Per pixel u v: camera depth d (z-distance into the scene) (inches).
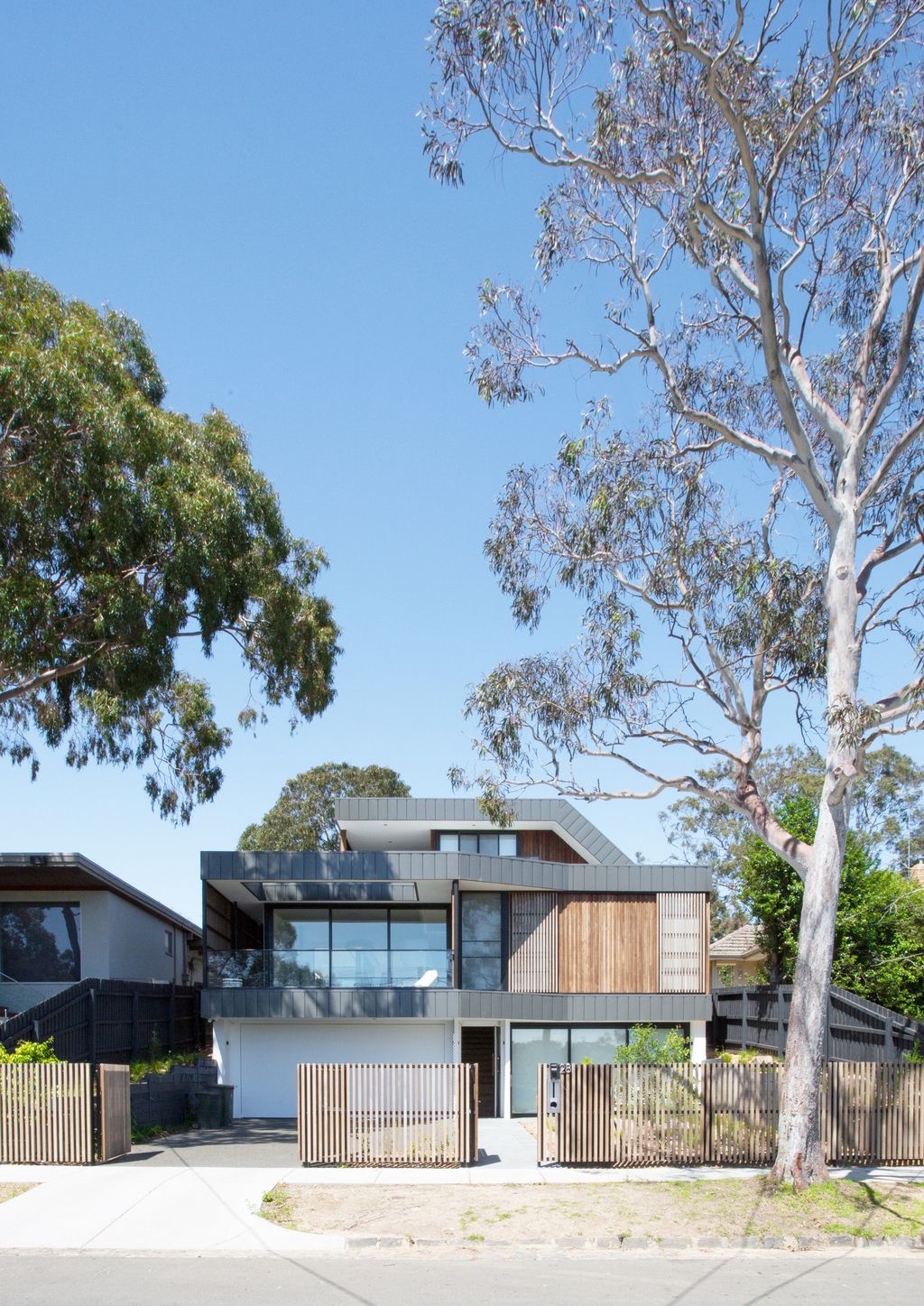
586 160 581.3
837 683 578.2
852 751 564.4
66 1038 878.4
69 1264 434.0
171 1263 437.7
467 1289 399.9
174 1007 1229.1
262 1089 1038.4
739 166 602.2
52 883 1123.3
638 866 1100.5
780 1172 558.9
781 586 676.1
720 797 653.3
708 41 535.5
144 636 831.7
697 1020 1074.7
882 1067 649.6
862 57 551.8
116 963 1173.1
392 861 1037.8
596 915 1101.1
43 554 814.5
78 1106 634.8
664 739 687.1
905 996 1019.3
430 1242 469.4
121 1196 541.3
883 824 1780.3
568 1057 1087.0
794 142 564.4
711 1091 637.9
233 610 911.0
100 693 955.3
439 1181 579.2
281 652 986.1
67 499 763.4
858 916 1026.7
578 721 697.0
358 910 1128.8
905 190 608.7
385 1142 627.5
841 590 589.3
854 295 658.8
